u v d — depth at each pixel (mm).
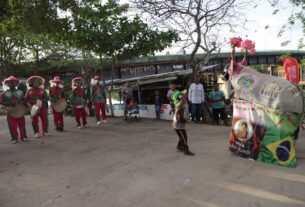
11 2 11906
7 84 10156
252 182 5727
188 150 7645
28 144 9914
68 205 5230
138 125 12883
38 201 5445
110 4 14711
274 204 4863
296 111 6434
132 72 29531
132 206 5062
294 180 5742
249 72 7316
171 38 14320
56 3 13094
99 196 5516
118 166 7066
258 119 6914
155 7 13328
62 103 12188
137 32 14148
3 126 14570
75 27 14383
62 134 11398
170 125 12516
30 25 13180
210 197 5203
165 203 5086
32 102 10836
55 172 6918
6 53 26969
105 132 11438
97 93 13578
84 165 7309
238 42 7547
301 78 21938
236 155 7312
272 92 6684
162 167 6789
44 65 27562
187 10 13266
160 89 18453
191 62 14000
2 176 6816
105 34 14078
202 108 13641
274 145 6648
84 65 21953
